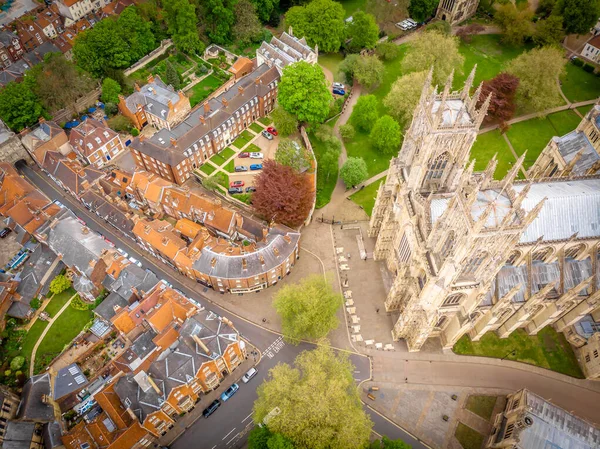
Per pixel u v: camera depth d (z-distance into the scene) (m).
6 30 182.00
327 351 97.94
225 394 106.12
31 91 151.62
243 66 173.75
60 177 143.25
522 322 108.00
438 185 103.06
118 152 157.25
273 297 123.12
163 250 122.31
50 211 133.00
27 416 97.06
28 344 115.19
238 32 185.62
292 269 127.62
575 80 175.75
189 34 176.25
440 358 111.00
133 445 94.62
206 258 118.12
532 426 89.81
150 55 182.38
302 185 127.75
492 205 71.38
